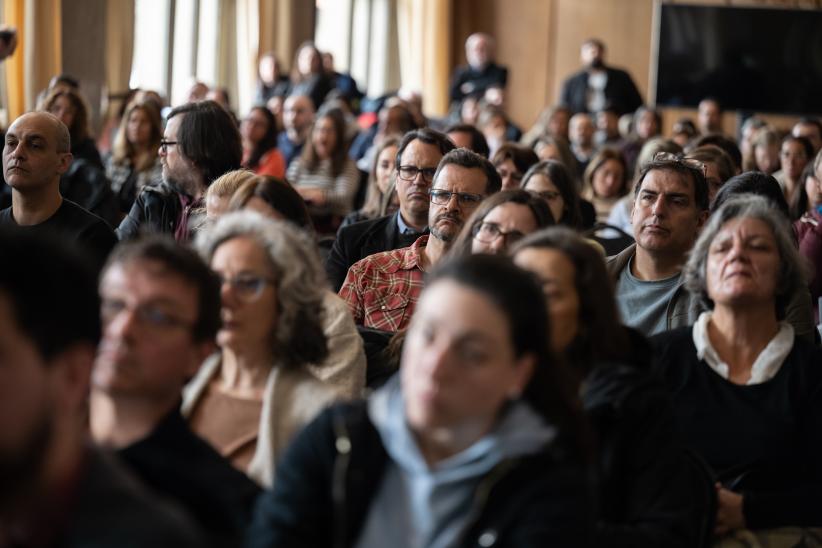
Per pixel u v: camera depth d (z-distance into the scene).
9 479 1.76
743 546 3.64
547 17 23.53
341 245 6.43
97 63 13.26
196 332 2.64
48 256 1.82
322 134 9.99
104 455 1.90
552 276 3.07
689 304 5.07
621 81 19.23
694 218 5.24
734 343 3.94
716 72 20.91
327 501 2.42
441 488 2.30
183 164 6.08
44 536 1.82
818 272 6.48
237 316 3.35
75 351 1.83
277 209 4.52
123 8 13.91
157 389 2.59
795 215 8.19
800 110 20.83
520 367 2.34
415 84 21.62
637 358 3.34
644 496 3.11
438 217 5.47
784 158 10.16
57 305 1.80
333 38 20.52
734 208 3.99
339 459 2.38
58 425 1.81
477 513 2.28
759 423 3.81
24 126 5.76
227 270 3.34
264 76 16.78
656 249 5.20
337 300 4.31
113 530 1.79
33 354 1.77
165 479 2.50
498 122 14.27
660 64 21.03
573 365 3.13
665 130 22.34
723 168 6.99
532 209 4.11
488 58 19.27
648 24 23.14
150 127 9.20
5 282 1.77
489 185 5.53
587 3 23.34
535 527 2.26
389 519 2.35
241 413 3.42
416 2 21.59
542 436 2.33
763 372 3.86
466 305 2.25
